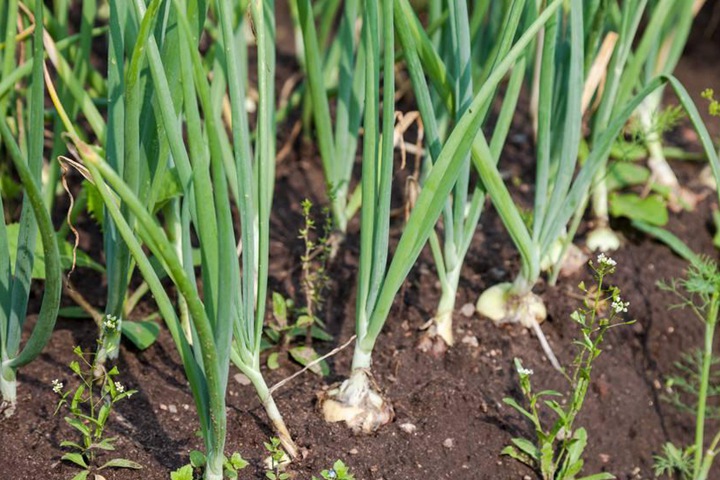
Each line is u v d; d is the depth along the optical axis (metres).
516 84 1.37
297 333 1.45
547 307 1.53
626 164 1.68
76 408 1.29
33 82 1.27
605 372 1.50
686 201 1.71
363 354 1.37
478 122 1.27
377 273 1.33
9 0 1.32
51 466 1.32
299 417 1.38
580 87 1.39
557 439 1.43
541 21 1.24
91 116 1.41
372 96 1.28
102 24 1.88
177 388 1.40
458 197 1.40
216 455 1.28
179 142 1.23
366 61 1.28
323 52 1.73
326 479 1.29
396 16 1.30
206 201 1.19
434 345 1.47
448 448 1.39
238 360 1.30
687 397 1.53
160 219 1.59
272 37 1.43
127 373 1.40
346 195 1.59
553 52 1.37
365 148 1.29
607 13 1.50
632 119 1.68
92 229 1.57
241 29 1.45
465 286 1.55
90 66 1.55
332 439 1.37
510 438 1.41
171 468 1.32
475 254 1.59
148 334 1.42
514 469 1.39
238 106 1.24
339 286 1.53
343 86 1.53
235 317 1.27
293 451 1.34
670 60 1.65
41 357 1.40
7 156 1.58
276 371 1.43
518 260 1.58
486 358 1.48
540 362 1.48
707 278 1.49
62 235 1.45
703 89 1.98
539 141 1.41
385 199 1.31
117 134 1.31
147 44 1.21
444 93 1.36
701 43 2.08
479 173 1.37
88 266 1.49
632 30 1.47
